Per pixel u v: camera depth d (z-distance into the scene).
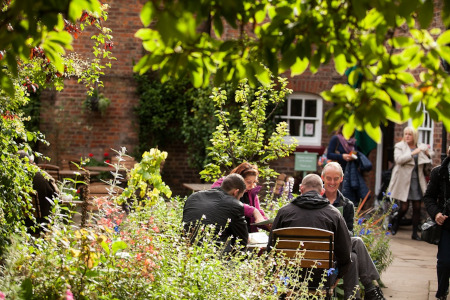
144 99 16.11
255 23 2.83
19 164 5.84
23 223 5.87
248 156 9.22
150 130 16.22
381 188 13.52
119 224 5.01
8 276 3.56
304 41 2.74
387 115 2.70
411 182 12.43
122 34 16.12
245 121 9.22
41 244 4.31
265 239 6.73
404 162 12.36
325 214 5.96
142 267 4.08
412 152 12.43
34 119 15.79
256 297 4.58
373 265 6.82
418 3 2.43
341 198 7.09
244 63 2.87
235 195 6.55
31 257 3.99
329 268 5.75
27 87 6.12
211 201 6.30
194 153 16.03
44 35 2.91
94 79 6.94
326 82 15.72
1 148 5.66
